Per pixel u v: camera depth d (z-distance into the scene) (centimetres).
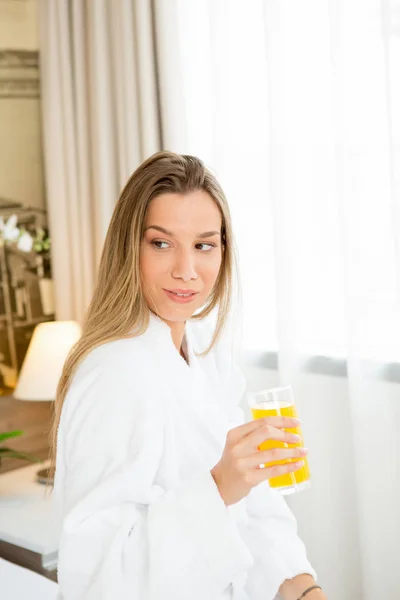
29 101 290
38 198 295
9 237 270
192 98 246
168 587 85
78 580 88
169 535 86
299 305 217
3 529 194
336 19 197
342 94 198
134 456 89
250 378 234
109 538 87
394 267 198
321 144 211
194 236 100
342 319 213
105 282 104
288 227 216
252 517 117
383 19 188
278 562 110
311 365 218
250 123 229
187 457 103
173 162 102
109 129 270
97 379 93
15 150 287
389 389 200
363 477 202
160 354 102
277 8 211
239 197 233
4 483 235
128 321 100
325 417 217
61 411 103
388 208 197
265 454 86
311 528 221
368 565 204
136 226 99
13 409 262
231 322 127
